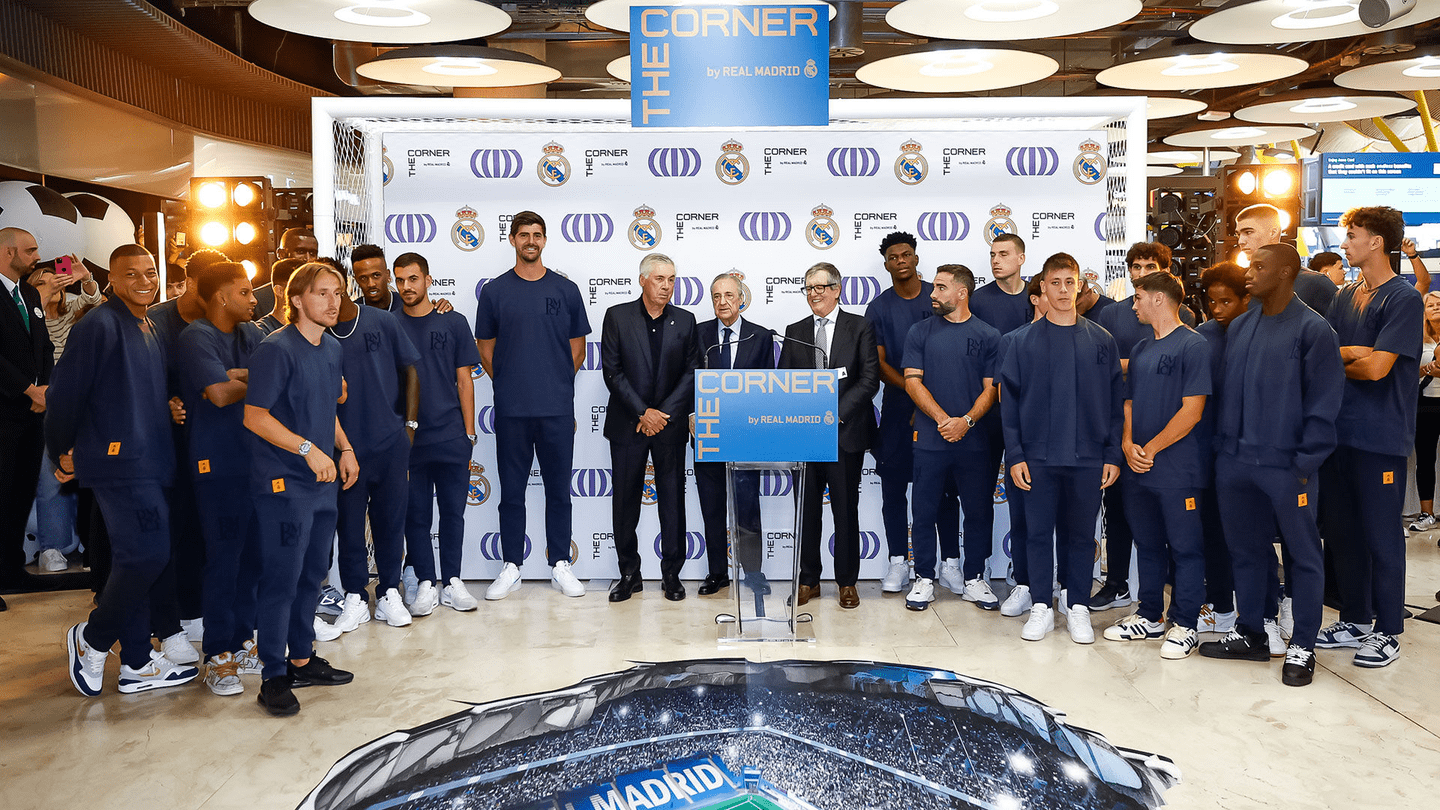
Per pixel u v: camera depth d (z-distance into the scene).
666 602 4.71
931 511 4.58
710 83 3.75
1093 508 4.07
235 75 7.85
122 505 3.36
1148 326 4.33
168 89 7.64
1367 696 3.43
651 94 3.76
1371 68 5.96
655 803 2.66
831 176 5.01
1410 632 4.12
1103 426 4.03
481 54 5.29
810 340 4.63
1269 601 4.00
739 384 3.84
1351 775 2.83
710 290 5.01
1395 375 3.67
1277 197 6.25
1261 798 2.70
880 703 3.37
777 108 3.76
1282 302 3.56
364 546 4.34
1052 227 5.02
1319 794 2.72
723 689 3.52
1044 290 4.08
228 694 3.55
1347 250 3.79
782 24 3.74
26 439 4.99
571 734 3.14
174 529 3.88
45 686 3.68
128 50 6.91
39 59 5.97
